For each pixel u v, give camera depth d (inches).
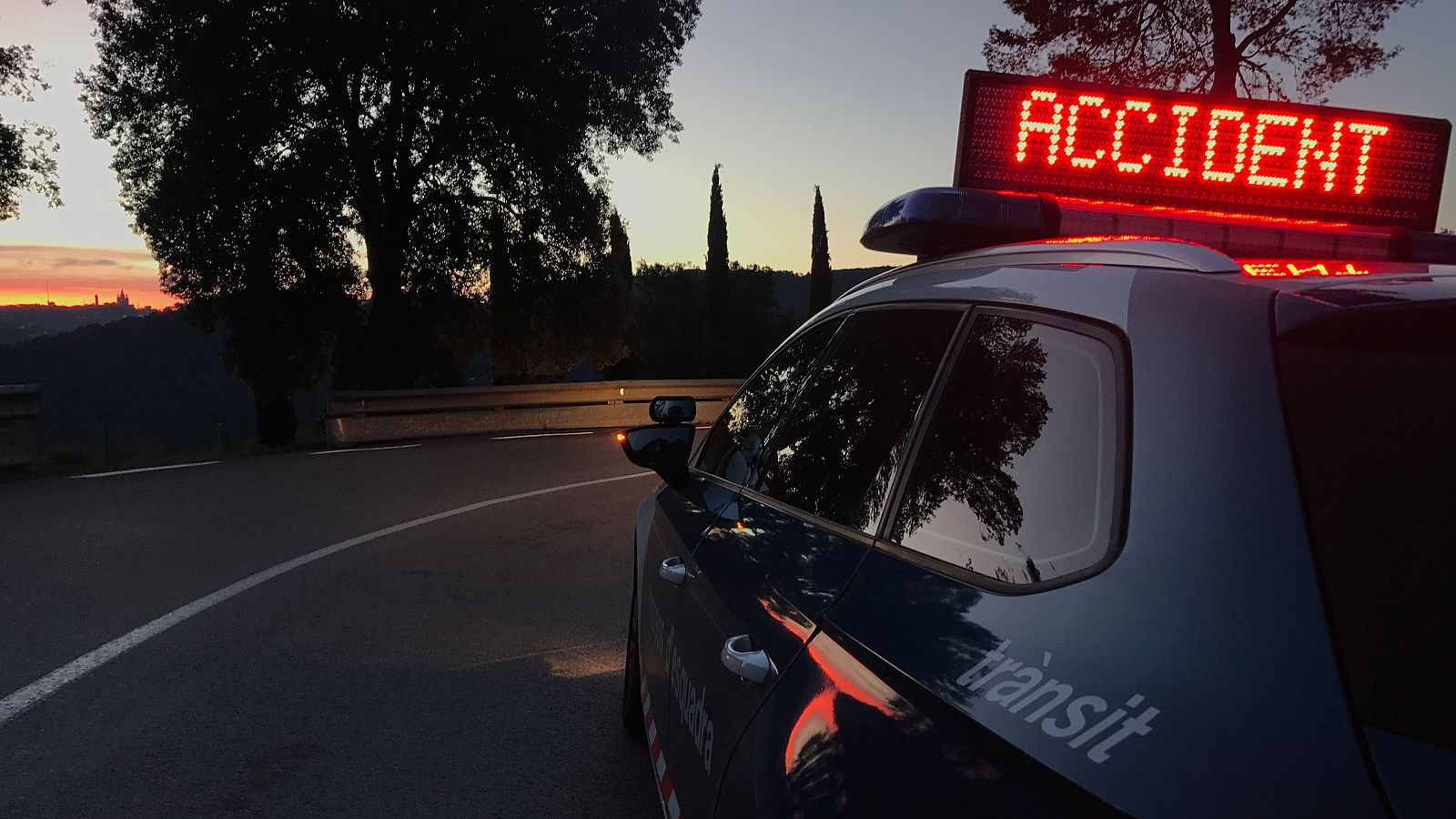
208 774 136.4
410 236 941.2
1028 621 43.8
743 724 66.2
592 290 1000.2
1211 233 97.3
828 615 59.4
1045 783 35.9
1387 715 31.9
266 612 220.4
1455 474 39.8
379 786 133.8
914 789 42.3
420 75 862.5
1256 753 32.1
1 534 305.9
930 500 58.7
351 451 604.4
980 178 126.0
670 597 107.3
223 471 476.4
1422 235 94.7
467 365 1104.2
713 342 2610.7
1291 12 562.6
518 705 165.6
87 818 122.9
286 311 882.8
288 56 794.8
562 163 918.4
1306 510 38.1
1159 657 36.8
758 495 92.8
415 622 215.3
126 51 805.2
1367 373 43.6
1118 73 628.7
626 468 517.0
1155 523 40.9
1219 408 42.3
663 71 965.8
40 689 169.0
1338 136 120.6
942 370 64.2
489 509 377.1
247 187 824.3
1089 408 48.2
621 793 132.9
